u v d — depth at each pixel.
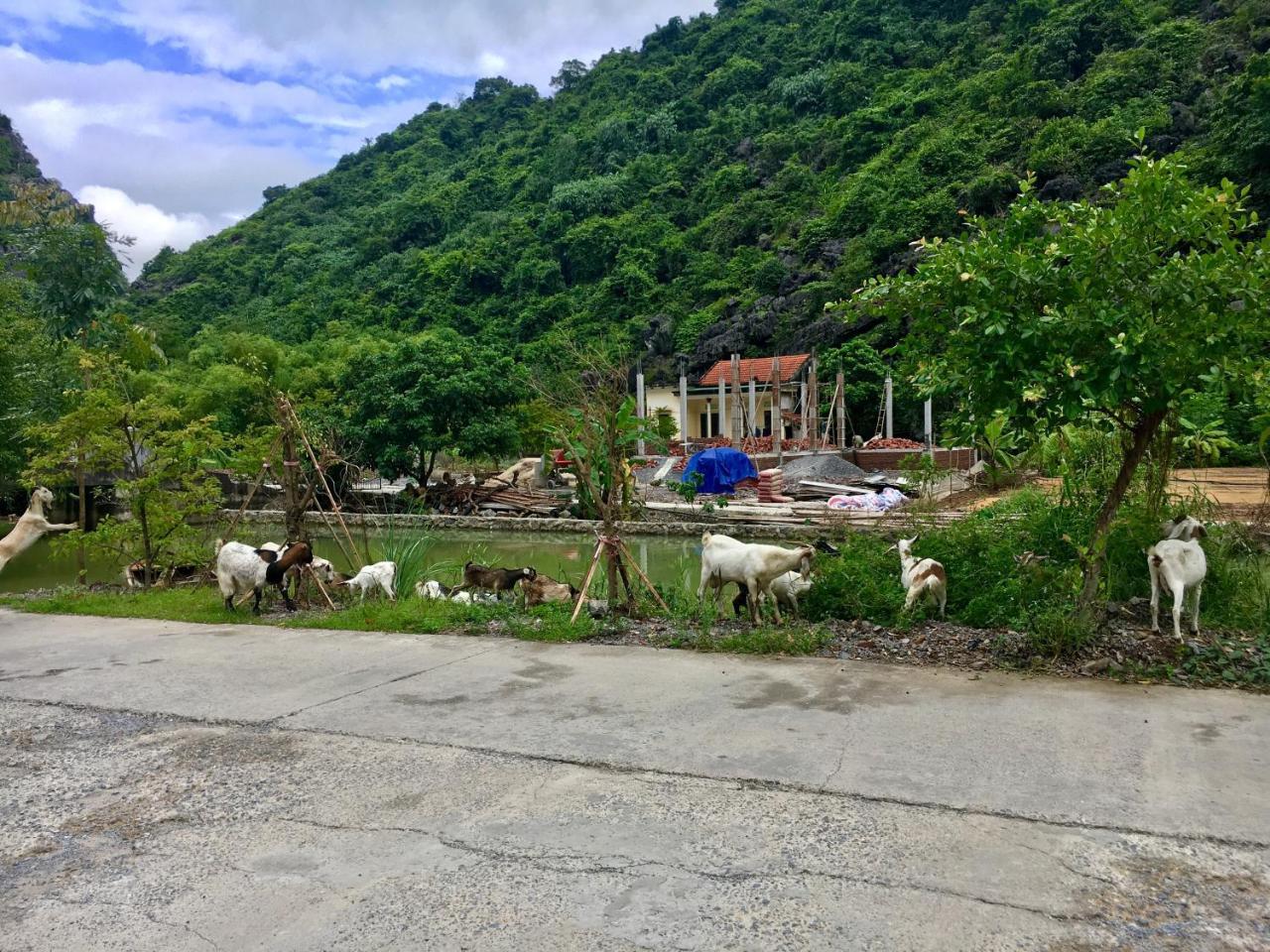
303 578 8.88
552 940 2.45
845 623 6.79
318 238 87.00
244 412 33.53
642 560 14.22
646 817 3.24
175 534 11.23
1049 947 2.36
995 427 7.41
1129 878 2.71
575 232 64.81
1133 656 5.27
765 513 18.22
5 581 13.78
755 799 3.38
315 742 4.25
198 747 4.23
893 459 28.72
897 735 4.07
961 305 5.40
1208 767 3.59
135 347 17.80
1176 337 4.97
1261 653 5.20
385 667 5.78
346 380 26.17
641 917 2.55
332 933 2.52
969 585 6.96
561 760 3.88
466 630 6.95
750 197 61.66
